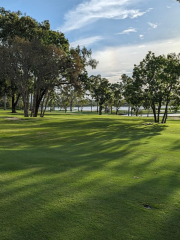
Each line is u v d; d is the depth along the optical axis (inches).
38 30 1515.7
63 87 1552.7
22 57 1275.8
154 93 1382.9
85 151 367.6
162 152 365.1
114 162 284.2
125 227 122.6
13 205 147.3
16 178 205.0
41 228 120.1
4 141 497.7
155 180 209.3
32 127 903.7
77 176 215.2
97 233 116.0
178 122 1486.2
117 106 3858.3
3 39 1471.5
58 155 325.1
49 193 168.9
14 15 1521.9
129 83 1528.1
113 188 183.8
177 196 169.0
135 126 1053.8
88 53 1599.4
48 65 1321.4
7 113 2043.6
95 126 1019.3
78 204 150.2
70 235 113.9
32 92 1798.7
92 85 1734.7
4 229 118.8
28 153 335.6
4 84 1593.3
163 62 1373.0
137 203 154.6
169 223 127.7
